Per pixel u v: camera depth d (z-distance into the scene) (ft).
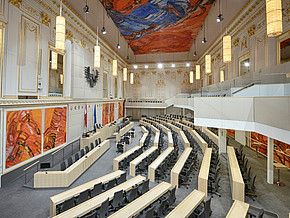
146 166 26.13
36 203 17.38
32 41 25.44
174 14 42.11
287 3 23.81
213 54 56.24
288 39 23.72
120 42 60.03
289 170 25.88
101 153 32.71
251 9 31.89
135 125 73.77
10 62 21.94
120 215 13.00
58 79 33.27
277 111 16.38
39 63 27.02
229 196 19.42
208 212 14.73
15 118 22.40
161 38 59.26
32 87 25.64
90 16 39.04
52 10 29.22
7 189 20.01
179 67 83.30
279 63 25.45
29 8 24.68
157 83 85.25
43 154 27.55
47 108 28.55
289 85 16.35
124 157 27.07
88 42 43.65
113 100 63.26
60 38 19.15
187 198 15.16
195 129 47.93
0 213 15.80
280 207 17.33
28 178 22.68
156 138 39.83
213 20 42.39
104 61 55.42
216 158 26.84
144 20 45.29
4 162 20.88
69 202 14.84
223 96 25.82
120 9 39.47
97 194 17.57
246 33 34.86
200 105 26.99
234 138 47.57
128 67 87.56
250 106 21.89
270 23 12.78
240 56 37.50
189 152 28.43
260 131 19.99
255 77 21.75
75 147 35.96
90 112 44.88
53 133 30.04
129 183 18.30
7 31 21.45
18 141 22.85
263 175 24.93
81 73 40.06
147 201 14.84
